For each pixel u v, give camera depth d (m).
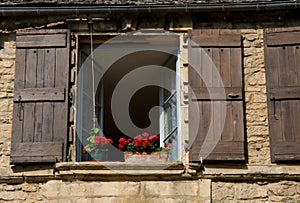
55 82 11.05
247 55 11.26
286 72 10.98
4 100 11.09
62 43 11.23
